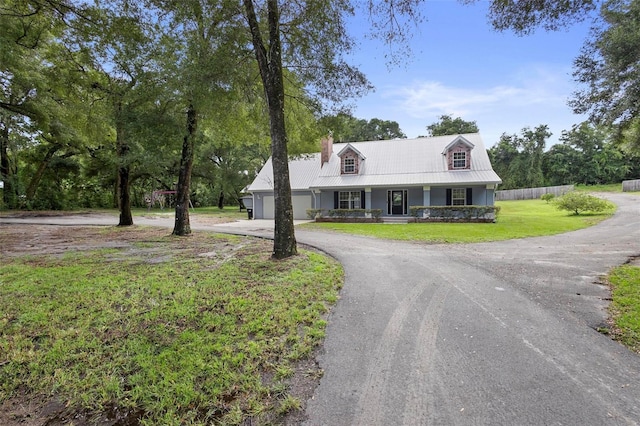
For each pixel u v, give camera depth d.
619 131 8.13
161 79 9.08
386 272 6.39
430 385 2.72
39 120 15.31
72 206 30.20
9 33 9.62
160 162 13.49
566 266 6.66
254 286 5.38
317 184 21.06
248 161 31.72
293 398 2.59
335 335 3.69
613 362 3.02
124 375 2.92
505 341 3.46
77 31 8.59
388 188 20.28
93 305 4.45
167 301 4.62
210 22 7.91
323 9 7.15
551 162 46.84
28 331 3.71
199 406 2.51
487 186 18.27
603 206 18.50
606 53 6.03
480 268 6.61
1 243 10.05
